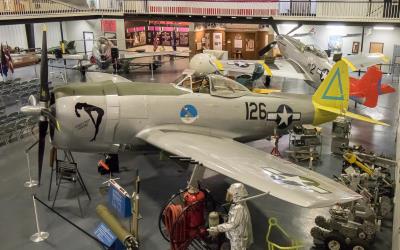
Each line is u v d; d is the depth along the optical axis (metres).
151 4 20.19
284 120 8.97
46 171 8.91
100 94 7.55
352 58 16.42
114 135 7.68
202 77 8.48
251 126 8.70
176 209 5.77
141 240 6.33
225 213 6.55
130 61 21.64
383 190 7.21
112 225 6.07
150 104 7.75
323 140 10.98
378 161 7.73
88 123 7.41
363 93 12.25
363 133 11.48
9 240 6.33
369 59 16.20
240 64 16.50
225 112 8.34
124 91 7.77
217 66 16.12
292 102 9.01
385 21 16.38
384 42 20.09
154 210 7.25
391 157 9.52
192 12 19.45
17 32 24.20
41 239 6.35
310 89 17.38
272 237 6.43
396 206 6.15
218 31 25.09
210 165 6.30
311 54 15.62
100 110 7.42
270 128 8.94
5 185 8.21
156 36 28.56
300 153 9.41
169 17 20.03
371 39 20.45
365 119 9.14
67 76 19.66
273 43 18.23
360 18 16.84
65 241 6.32
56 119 7.29
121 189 6.65
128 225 6.63
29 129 11.35
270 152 10.09
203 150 6.91
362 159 7.93
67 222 6.86
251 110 8.57
